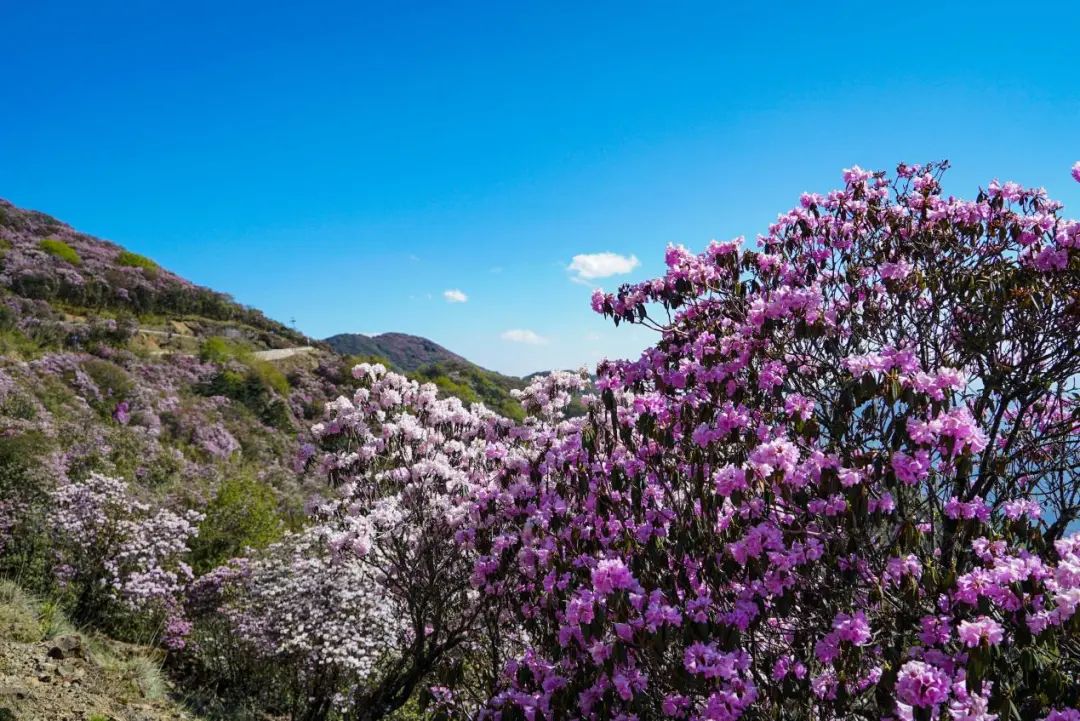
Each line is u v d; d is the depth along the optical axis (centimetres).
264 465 1859
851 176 437
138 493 944
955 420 271
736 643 284
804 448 328
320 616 620
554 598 386
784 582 303
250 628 647
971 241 387
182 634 696
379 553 594
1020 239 366
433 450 627
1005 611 263
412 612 577
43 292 2702
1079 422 357
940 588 271
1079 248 334
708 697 276
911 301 379
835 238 440
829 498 291
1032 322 349
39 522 708
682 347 411
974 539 300
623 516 409
